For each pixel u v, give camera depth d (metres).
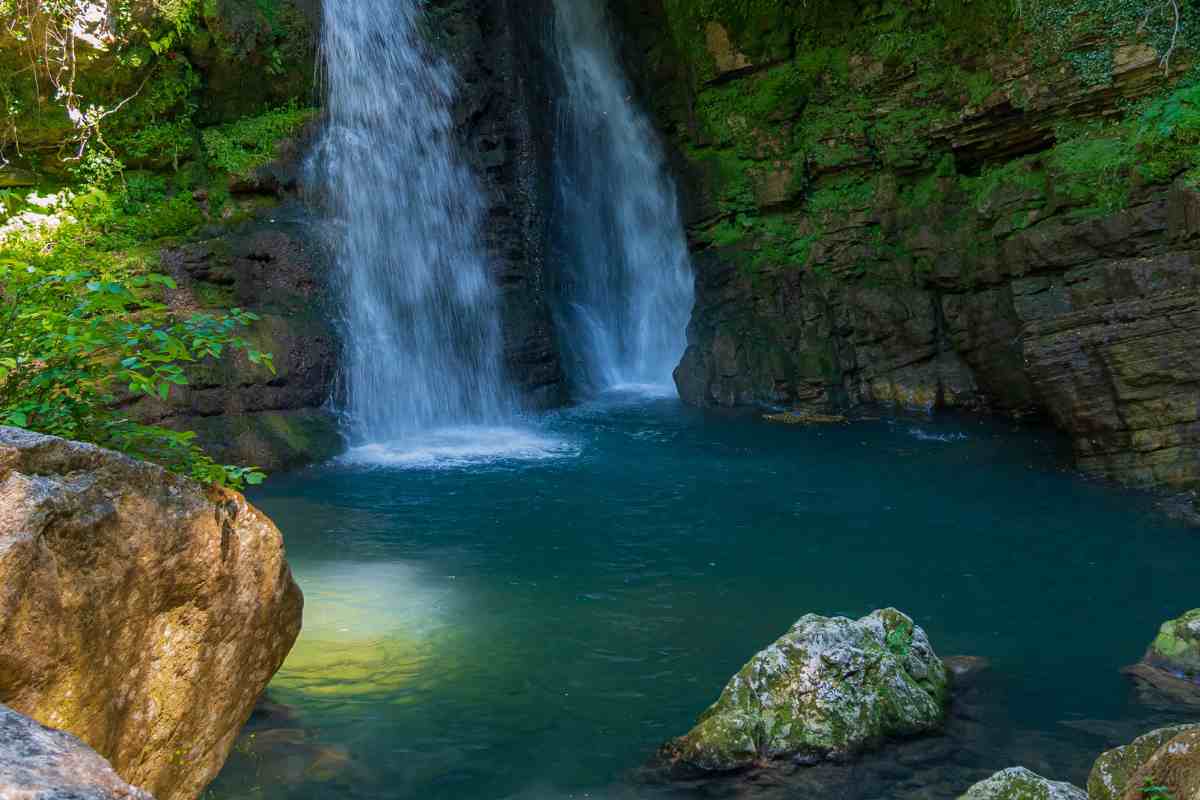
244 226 14.38
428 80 17.22
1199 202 12.01
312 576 8.56
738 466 12.84
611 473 12.51
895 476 12.15
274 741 5.36
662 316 20.31
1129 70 13.88
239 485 4.42
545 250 19.22
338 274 14.74
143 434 4.38
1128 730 5.50
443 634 7.18
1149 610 7.65
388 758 5.25
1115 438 11.33
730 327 17.75
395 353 15.12
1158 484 10.87
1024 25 14.81
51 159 13.62
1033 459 12.63
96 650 3.08
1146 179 13.03
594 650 6.89
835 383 16.56
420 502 11.13
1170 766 2.92
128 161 14.15
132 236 13.42
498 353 16.88
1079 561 8.86
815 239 17.59
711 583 8.41
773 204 18.03
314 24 15.44
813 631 5.57
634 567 8.87
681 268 20.02
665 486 11.82
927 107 16.58
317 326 13.95
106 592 3.11
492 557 9.16
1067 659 6.66
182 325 4.64
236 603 3.84
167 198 14.20
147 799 1.59
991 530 9.85
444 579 8.52
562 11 20.97
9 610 2.73
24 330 4.47
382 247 15.63
